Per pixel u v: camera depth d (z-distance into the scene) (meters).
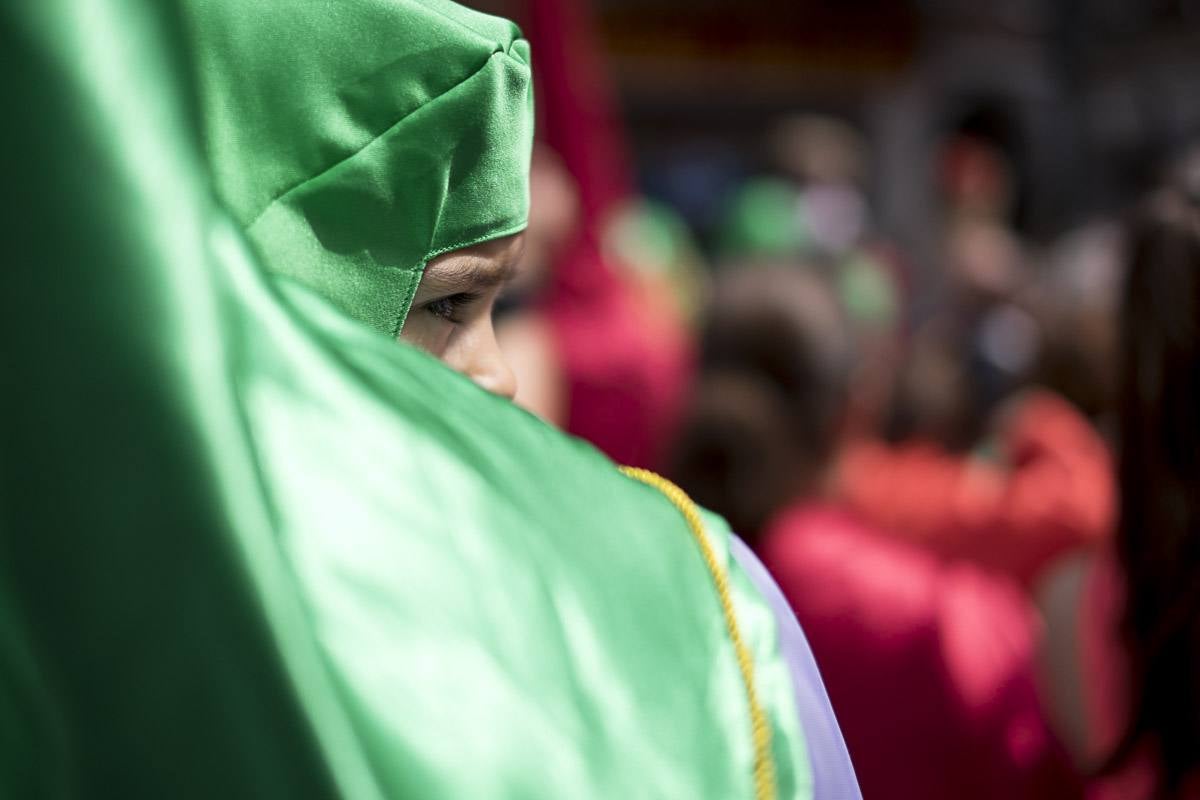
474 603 0.40
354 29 0.59
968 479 2.05
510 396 0.69
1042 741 1.43
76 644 0.32
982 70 10.94
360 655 0.37
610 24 9.70
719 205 9.98
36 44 0.30
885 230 10.56
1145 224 1.35
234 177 0.58
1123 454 1.35
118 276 0.31
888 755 1.43
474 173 0.63
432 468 0.41
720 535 0.54
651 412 2.54
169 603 0.32
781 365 1.56
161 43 0.31
